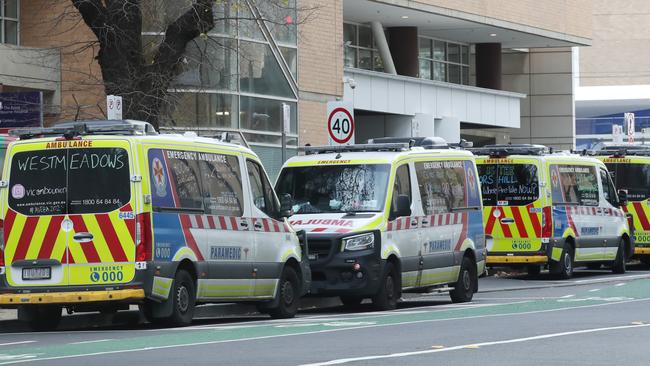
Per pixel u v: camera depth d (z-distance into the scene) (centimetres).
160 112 4709
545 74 10519
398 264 3766
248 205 3344
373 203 3759
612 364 2125
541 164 5144
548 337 2609
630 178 6181
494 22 8656
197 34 4488
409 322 3098
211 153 3216
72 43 5647
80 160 2978
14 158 3023
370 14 8156
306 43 6812
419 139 4175
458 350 2344
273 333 2780
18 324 3325
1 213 3022
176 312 3027
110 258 2941
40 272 2978
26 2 6266
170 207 3019
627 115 8538
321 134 6919
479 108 8869
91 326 3366
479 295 4472
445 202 4069
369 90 7756
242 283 3281
